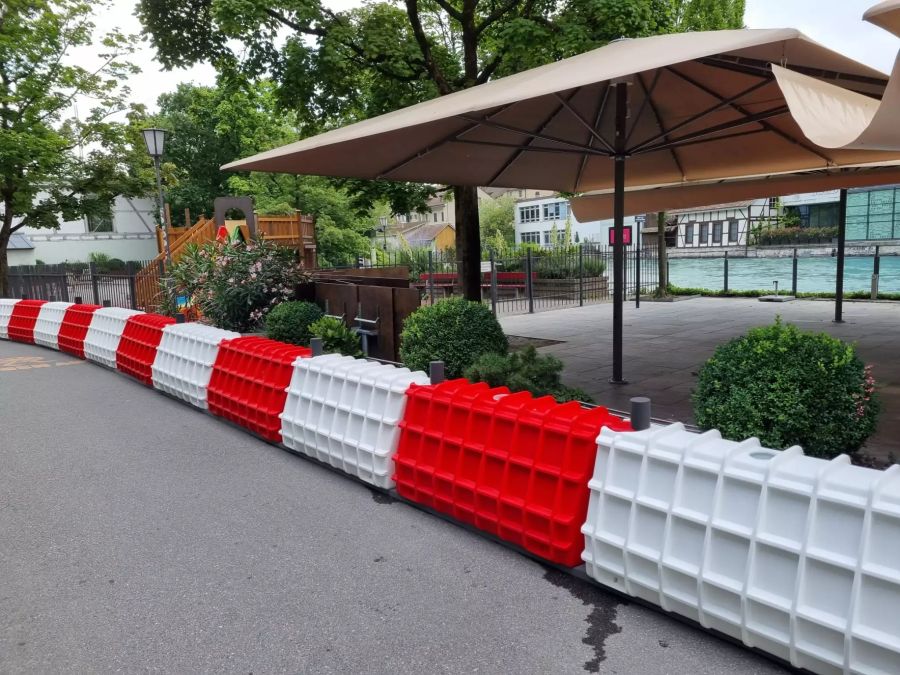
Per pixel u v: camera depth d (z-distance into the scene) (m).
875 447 4.99
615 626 3.17
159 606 3.47
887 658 2.36
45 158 18.38
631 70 4.53
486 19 11.27
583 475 3.54
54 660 3.00
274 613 3.37
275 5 9.58
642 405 3.40
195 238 16.39
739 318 13.72
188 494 5.12
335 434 5.38
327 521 4.55
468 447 4.22
